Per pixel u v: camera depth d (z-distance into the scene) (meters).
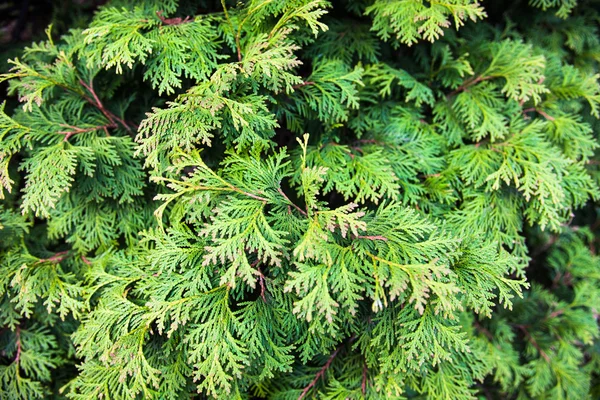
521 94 0.61
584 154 0.62
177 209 0.58
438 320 0.54
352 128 0.63
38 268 0.58
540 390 0.68
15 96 0.66
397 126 0.62
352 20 0.65
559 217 0.62
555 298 0.71
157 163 0.54
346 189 0.58
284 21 0.56
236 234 0.53
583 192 0.62
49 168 0.56
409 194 0.59
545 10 0.66
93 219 0.61
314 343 0.56
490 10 0.70
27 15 0.75
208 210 0.55
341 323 0.55
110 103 0.62
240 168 0.55
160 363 0.56
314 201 0.54
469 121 0.62
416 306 0.51
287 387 0.59
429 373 0.60
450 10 0.58
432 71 0.65
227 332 0.54
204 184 0.54
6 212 0.60
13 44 0.70
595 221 0.76
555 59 0.66
